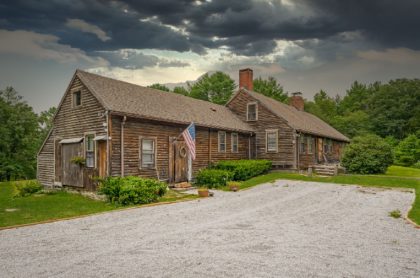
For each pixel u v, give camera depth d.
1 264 5.92
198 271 5.54
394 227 9.15
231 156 24.84
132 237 7.89
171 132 19.27
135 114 16.50
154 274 5.39
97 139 15.94
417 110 53.66
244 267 5.75
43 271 5.55
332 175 23.80
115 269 5.64
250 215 10.89
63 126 19.09
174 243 7.34
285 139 25.83
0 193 18.58
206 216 10.67
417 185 18.73
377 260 6.20
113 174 15.77
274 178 22.30
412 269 5.72
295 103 38.16
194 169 20.91
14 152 39.19
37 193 16.98
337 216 10.78
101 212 11.27
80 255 6.44
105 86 18.39
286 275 5.38
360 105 74.88
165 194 15.70
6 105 38.78
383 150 23.91
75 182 17.59
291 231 8.60
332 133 35.00
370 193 16.36
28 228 8.91
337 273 5.50
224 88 54.91
